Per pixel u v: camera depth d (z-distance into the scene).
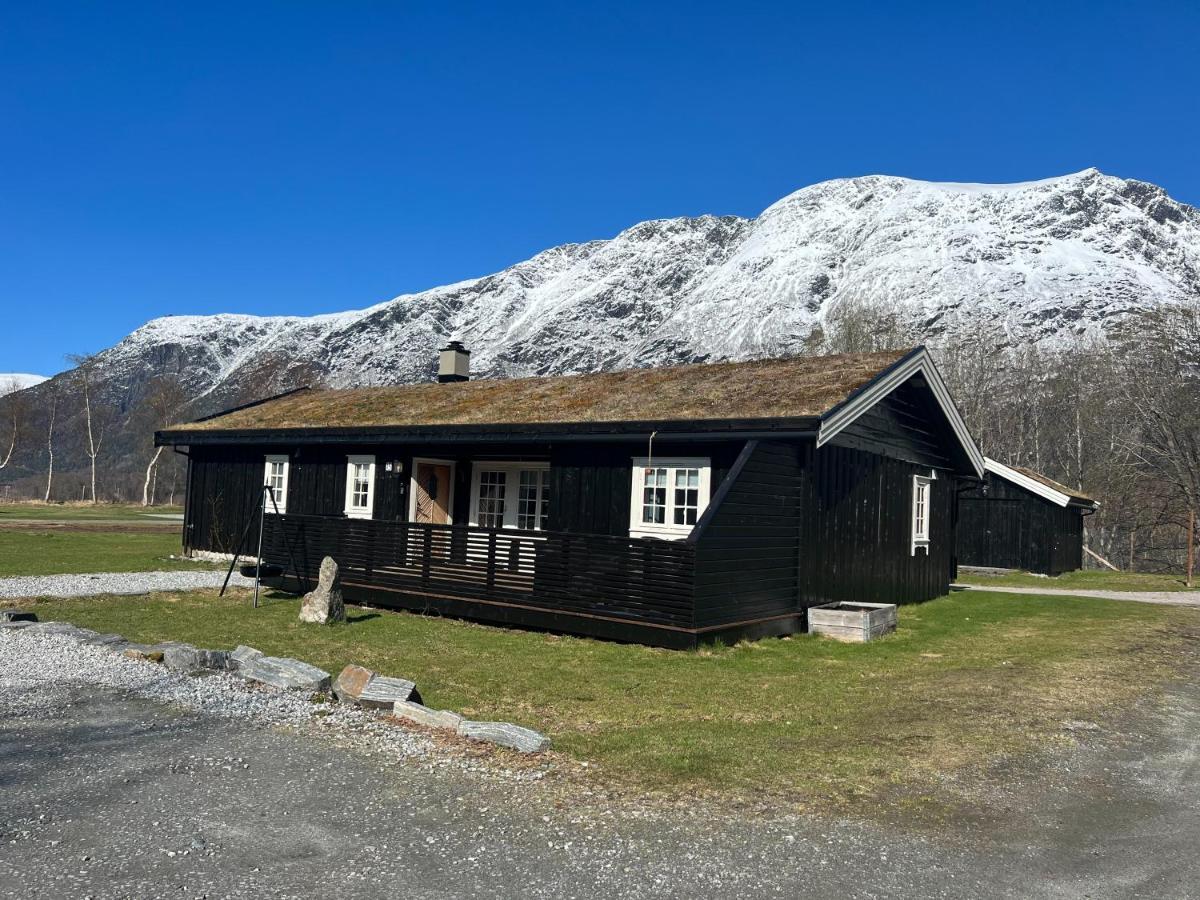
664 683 7.80
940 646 10.35
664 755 5.32
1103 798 4.78
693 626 9.27
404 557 12.23
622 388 13.27
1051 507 23.16
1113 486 35.28
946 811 4.48
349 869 3.65
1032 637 11.12
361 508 14.73
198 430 16.98
